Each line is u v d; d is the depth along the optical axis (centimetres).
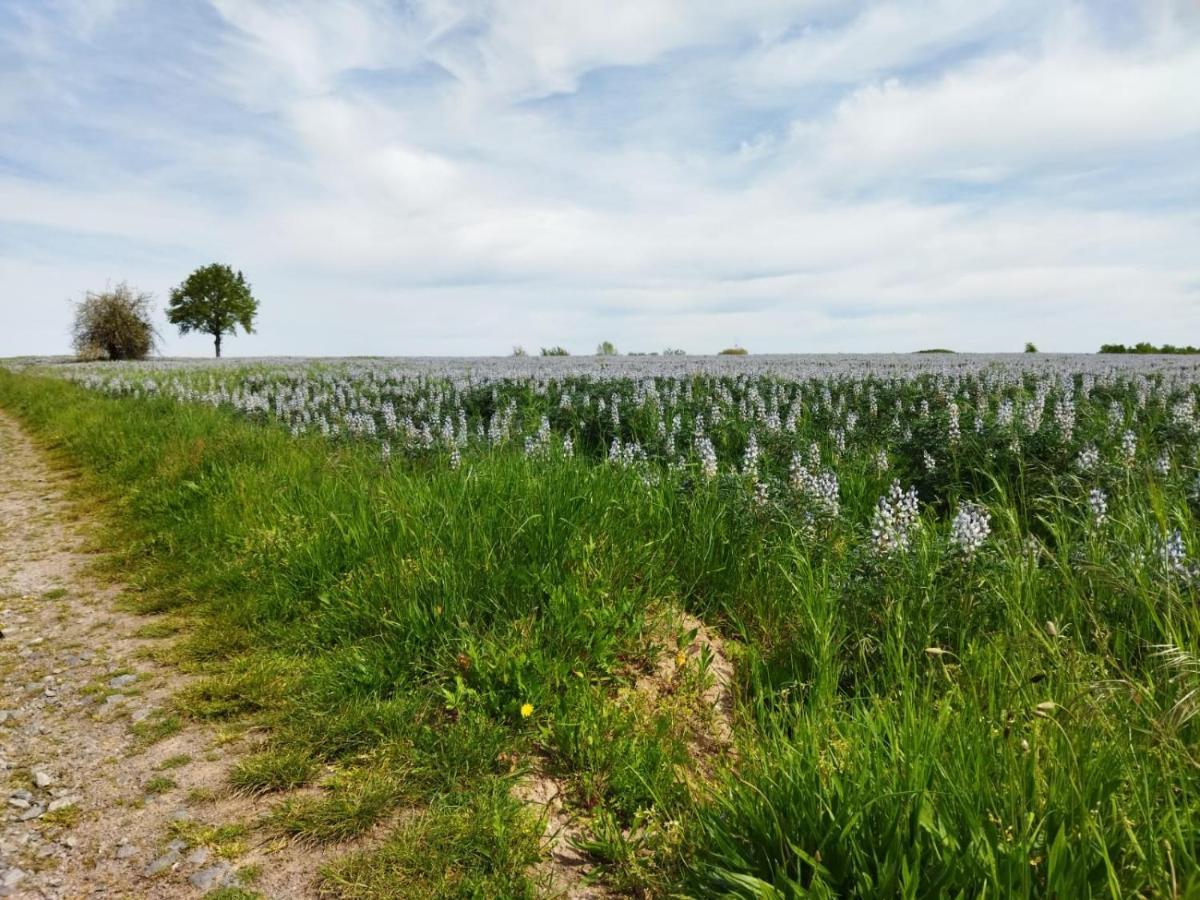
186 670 513
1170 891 221
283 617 574
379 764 381
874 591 483
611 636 472
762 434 1139
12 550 819
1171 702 320
